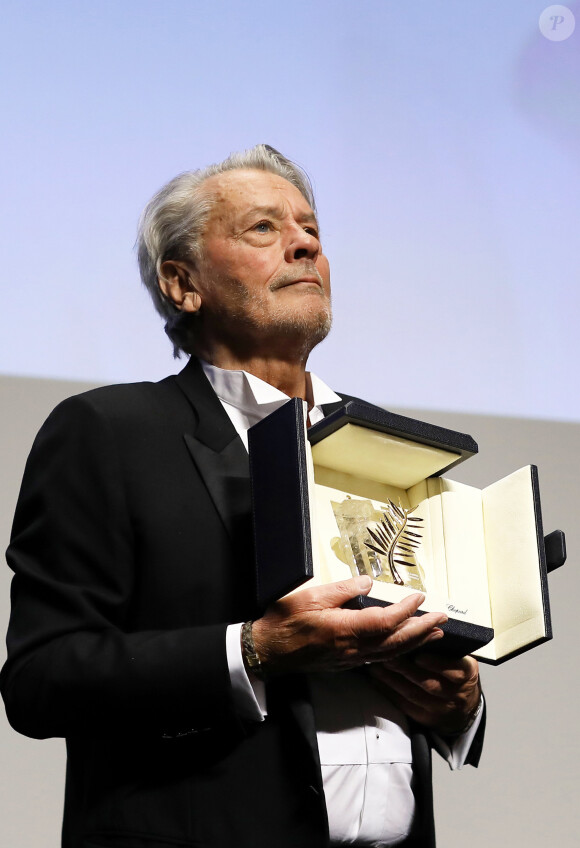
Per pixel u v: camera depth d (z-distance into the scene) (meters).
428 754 3.12
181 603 2.96
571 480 5.41
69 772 3.05
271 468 2.82
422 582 3.04
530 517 3.14
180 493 3.05
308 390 3.67
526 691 4.97
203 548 2.99
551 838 4.77
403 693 3.08
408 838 3.10
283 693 2.88
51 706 2.82
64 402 3.18
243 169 3.75
